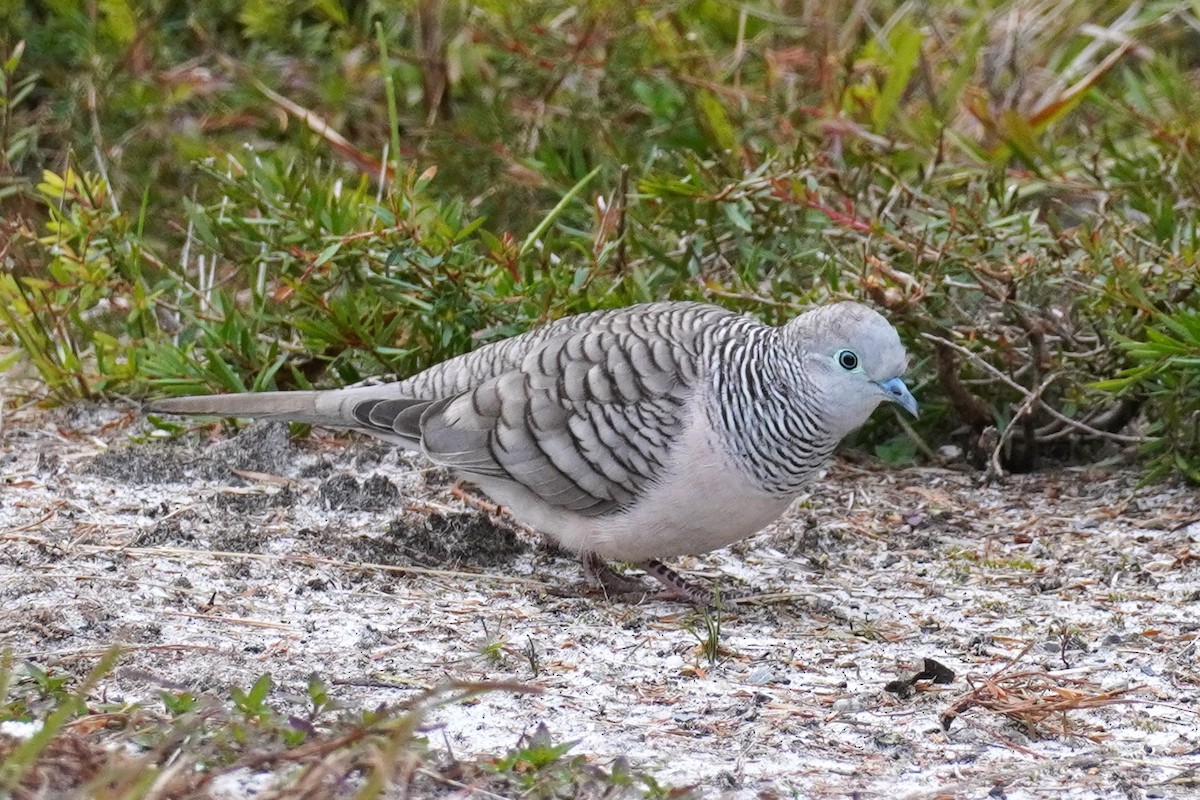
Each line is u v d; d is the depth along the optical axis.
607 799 6.37
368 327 11.77
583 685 7.95
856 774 6.96
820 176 12.38
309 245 11.77
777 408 8.81
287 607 8.87
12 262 13.08
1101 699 7.77
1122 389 10.86
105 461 10.95
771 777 6.88
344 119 15.03
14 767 5.69
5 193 12.93
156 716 6.88
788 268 12.30
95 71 14.64
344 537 9.95
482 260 11.76
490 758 6.83
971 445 12.02
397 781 6.29
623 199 12.14
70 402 12.30
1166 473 11.44
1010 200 12.44
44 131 14.74
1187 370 10.77
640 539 9.19
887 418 12.20
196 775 6.11
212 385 11.76
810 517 10.87
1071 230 12.02
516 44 14.53
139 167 14.55
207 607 8.74
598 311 9.88
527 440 9.12
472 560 9.98
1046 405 11.40
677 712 7.66
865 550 10.35
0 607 8.49
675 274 12.50
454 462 9.29
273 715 6.89
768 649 8.62
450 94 15.03
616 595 9.51
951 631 8.94
